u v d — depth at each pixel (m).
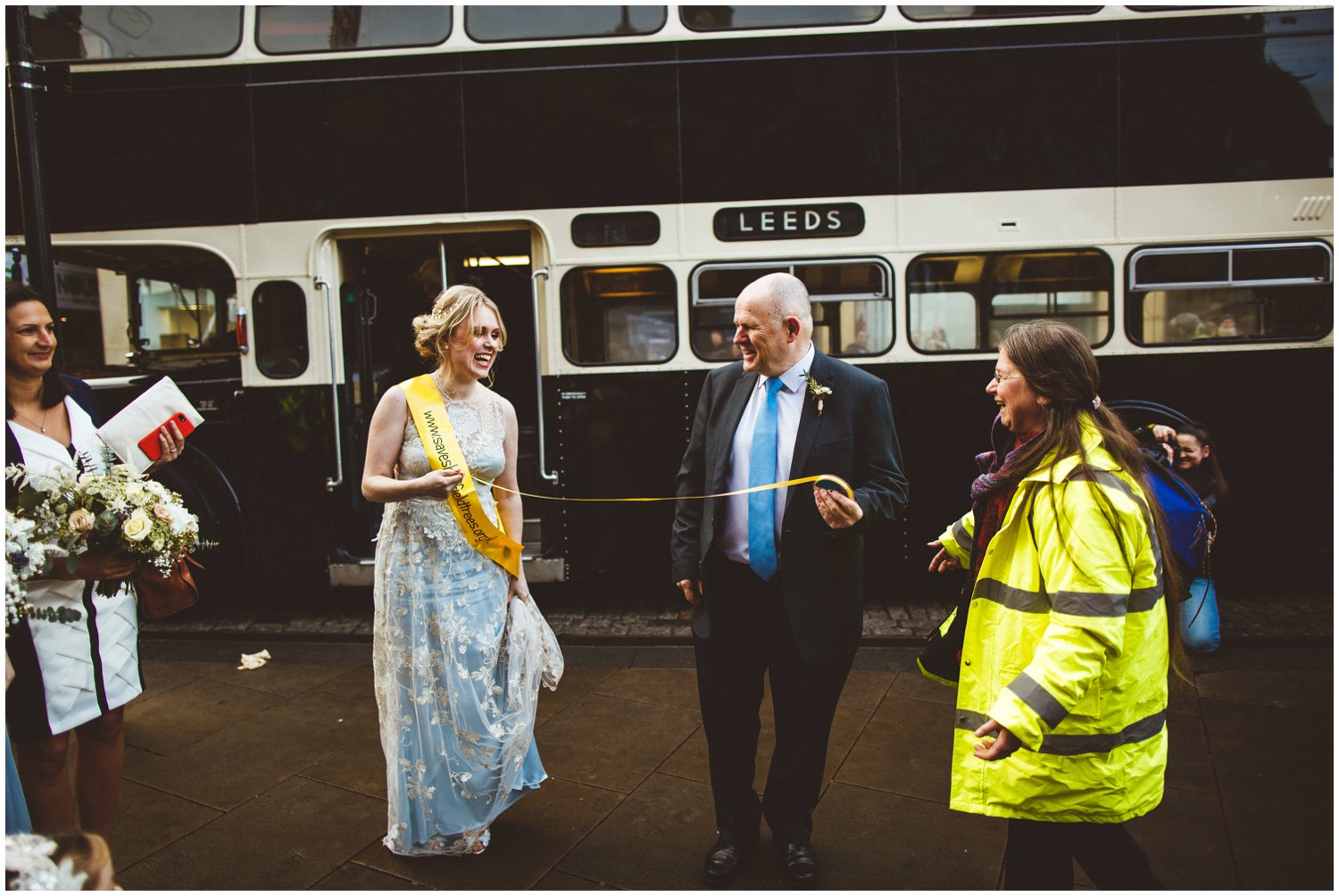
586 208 5.02
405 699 2.65
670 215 5.00
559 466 5.15
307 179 5.06
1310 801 2.99
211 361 5.27
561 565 5.18
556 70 4.98
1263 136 4.84
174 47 5.04
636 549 5.15
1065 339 1.86
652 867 2.66
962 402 5.03
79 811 2.54
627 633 4.95
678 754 3.45
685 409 5.09
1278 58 4.80
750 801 2.63
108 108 5.06
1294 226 4.86
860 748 3.46
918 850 2.73
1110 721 1.78
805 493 2.45
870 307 5.00
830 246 4.98
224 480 5.26
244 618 5.36
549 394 5.12
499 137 5.01
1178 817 2.90
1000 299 4.98
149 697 4.09
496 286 5.62
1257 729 3.54
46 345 2.39
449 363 2.69
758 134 4.96
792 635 2.45
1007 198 4.92
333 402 5.16
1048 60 4.87
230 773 3.32
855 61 4.91
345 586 5.60
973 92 4.90
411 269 5.55
